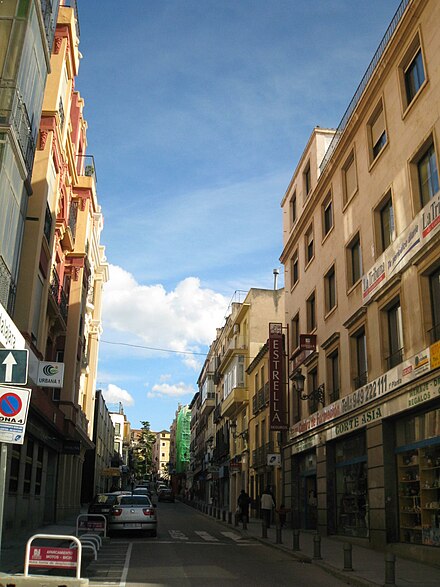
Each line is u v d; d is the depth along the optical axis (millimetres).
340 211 22344
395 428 16750
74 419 29922
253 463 38062
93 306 42562
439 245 14312
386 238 18344
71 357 29438
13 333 15500
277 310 43594
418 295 15281
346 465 20562
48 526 24219
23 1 15680
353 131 20875
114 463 78500
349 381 20266
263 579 11859
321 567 13711
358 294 19938
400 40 17109
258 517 35750
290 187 30969
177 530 24969
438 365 13641
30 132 16625
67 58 23781
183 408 117438
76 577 9422
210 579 11594
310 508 25047
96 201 36375
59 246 26516
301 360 26484
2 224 14609
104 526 20531
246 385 42344
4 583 9195
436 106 14898
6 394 8062
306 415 25656
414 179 16125
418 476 15273
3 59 15102
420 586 10453
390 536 16094
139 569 12820
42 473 24156
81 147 33094
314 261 25734
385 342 17656
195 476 83438
